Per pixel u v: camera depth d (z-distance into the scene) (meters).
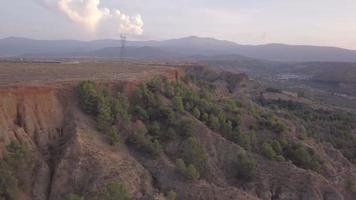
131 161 57.16
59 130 58.72
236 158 66.31
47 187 51.03
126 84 71.81
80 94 63.88
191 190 55.91
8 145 50.31
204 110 76.75
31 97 58.44
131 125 64.62
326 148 87.94
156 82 77.62
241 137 71.69
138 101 71.25
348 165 84.94
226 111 82.38
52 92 61.59
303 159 72.31
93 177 51.06
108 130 60.59
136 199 51.56
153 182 57.47
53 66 95.25
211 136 68.38
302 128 93.94
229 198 55.47
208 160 64.06
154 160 60.44
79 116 60.78
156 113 69.44
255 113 87.94
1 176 46.50
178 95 76.81
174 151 64.56
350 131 115.25
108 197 46.88
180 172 57.91
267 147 68.88
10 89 56.81
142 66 107.38
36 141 55.41
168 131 65.94
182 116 70.44
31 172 50.91
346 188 72.38
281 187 63.03
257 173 64.62
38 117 57.69
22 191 48.75
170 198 53.00
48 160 54.34
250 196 57.09
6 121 53.50
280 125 79.25
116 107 64.81
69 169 51.81
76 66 97.38
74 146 53.91
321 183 63.78
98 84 68.25
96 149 55.19
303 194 62.03
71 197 46.25
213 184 59.28
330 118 131.00
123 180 51.91
